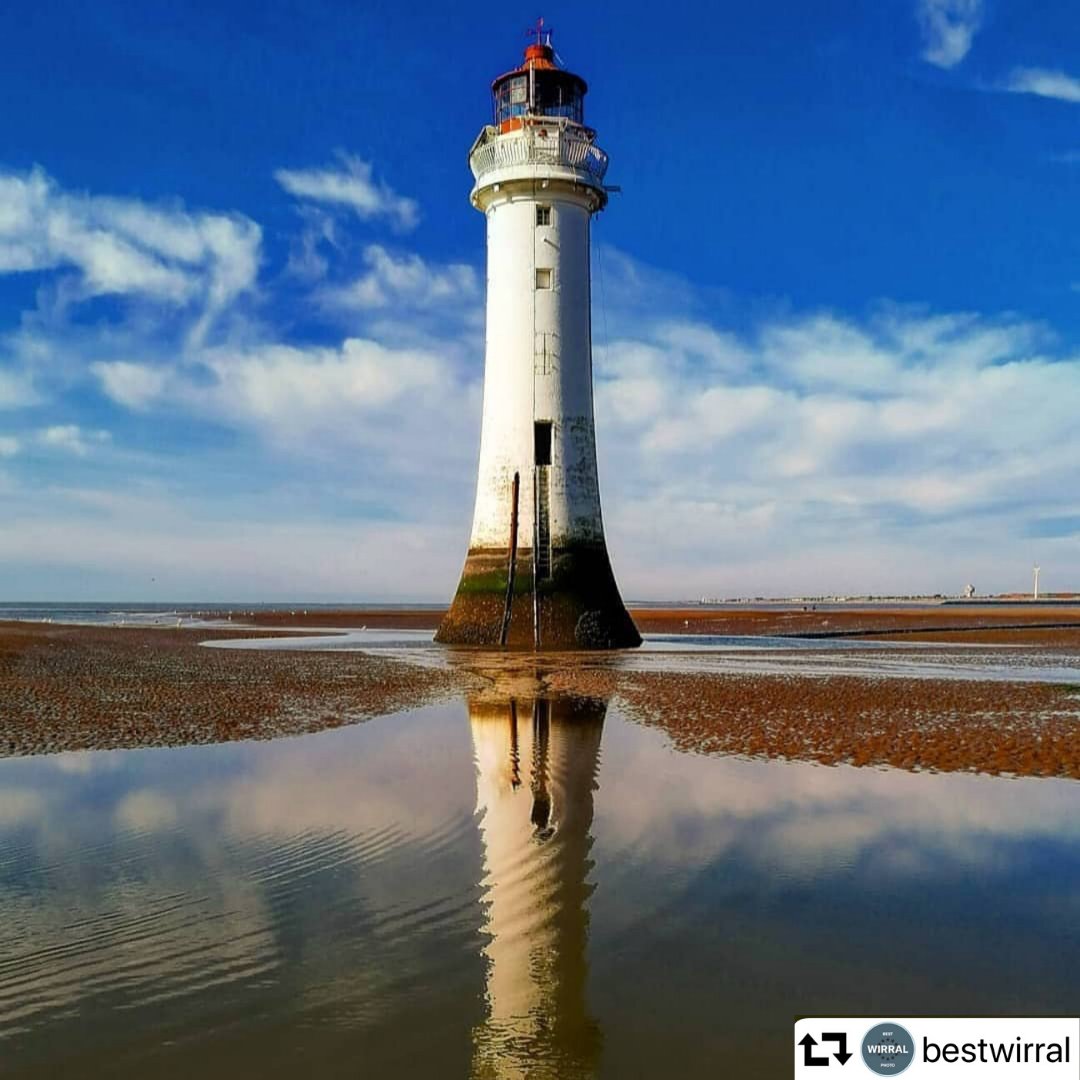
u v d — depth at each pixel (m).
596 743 14.14
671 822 9.55
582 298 36.97
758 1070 4.80
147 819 9.75
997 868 8.09
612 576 37.47
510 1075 4.73
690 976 5.93
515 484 35.84
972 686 21.89
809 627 62.41
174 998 5.59
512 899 7.28
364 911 7.05
